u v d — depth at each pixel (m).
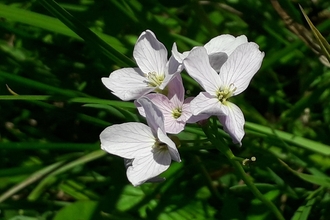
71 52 0.23
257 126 0.21
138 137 0.17
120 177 0.21
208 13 0.23
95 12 0.23
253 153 0.21
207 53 0.17
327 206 0.20
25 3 0.23
